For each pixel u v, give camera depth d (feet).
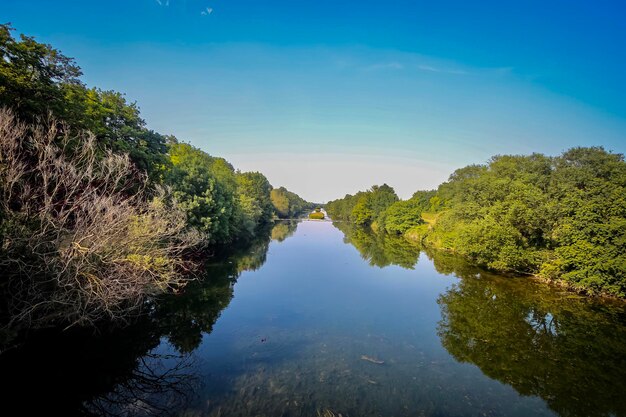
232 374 36.11
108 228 37.93
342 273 94.84
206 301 63.57
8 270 32.01
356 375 36.70
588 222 73.00
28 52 46.80
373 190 351.87
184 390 32.60
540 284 82.79
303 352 42.32
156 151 86.79
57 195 42.09
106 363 37.99
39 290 33.32
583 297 71.87
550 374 38.65
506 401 32.78
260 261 111.34
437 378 36.81
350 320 55.31
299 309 60.59
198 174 110.83
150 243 49.03
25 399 30.50
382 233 244.83
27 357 35.83
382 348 44.39
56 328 39.58
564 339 49.32
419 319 56.65
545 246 92.58
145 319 52.24
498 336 49.98
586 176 122.21
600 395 34.40
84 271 36.24
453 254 134.51
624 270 63.93
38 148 36.09
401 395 32.91
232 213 140.05
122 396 31.42
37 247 32.63
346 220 450.30
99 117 68.54
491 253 91.56
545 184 138.72
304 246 157.28
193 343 44.42
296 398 31.55
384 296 70.90
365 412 29.71
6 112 36.86
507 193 118.93
